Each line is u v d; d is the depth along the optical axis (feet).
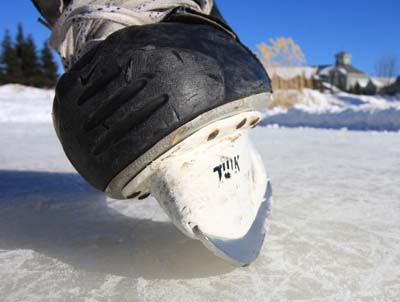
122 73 2.27
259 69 2.58
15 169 6.47
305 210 3.79
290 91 26.05
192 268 2.41
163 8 2.86
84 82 2.37
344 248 2.78
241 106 2.36
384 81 61.82
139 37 2.34
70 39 2.97
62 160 7.57
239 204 2.40
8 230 3.18
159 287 2.18
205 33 2.45
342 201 4.17
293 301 2.05
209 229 2.19
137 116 2.22
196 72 2.25
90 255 2.63
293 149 9.27
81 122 2.37
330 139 12.02
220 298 2.07
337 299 2.07
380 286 2.22
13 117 23.70
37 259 2.56
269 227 3.24
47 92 48.62
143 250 2.70
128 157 2.27
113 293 2.12
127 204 4.07
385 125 15.69
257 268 2.42
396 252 2.72
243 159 2.56
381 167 6.58
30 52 71.77
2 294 2.11
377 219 3.51
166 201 2.25
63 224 3.35
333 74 93.66
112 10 2.73
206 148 2.33
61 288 2.17
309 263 2.51
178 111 2.19
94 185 2.59
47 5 3.30
